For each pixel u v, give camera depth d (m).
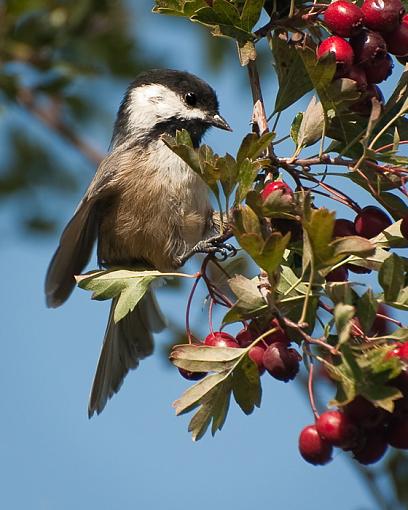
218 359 5.96
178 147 5.84
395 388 5.13
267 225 5.74
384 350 5.20
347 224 6.30
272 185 5.71
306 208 5.37
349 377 5.19
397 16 5.91
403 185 5.96
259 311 5.77
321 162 6.11
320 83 5.86
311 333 5.80
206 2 6.34
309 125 6.18
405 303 5.64
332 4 5.96
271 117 6.39
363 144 5.79
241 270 8.45
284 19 6.37
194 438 5.93
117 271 6.78
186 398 5.95
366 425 5.53
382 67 6.02
